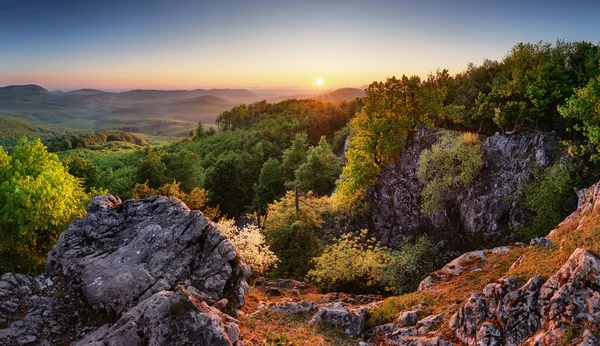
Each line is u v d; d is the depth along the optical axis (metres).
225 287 18.91
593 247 15.80
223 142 153.62
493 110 44.03
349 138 82.00
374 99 48.59
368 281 33.31
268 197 81.75
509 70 44.94
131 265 18.05
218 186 80.62
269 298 25.69
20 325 15.18
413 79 46.66
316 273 33.78
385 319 21.23
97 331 15.33
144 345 13.19
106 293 16.64
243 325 18.11
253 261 32.31
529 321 15.34
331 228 48.41
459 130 48.44
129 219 21.73
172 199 22.56
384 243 45.41
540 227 34.19
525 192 36.72
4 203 34.84
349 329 20.02
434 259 37.34
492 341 15.68
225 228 34.31
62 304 16.91
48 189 35.06
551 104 40.53
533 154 38.12
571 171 34.56
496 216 37.75
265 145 121.88
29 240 34.81
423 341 17.67
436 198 41.19
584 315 13.44
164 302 13.95
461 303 20.36
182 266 18.12
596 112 30.33
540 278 16.19
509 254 25.66
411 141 47.62
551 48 44.53
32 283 17.86
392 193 46.75
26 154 40.31
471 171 39.66
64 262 19.14
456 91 52.50
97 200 23.39
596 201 24.55
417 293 24.00
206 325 13.56
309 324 20.22
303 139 95.56
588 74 39.88
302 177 77.31
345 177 58.59
